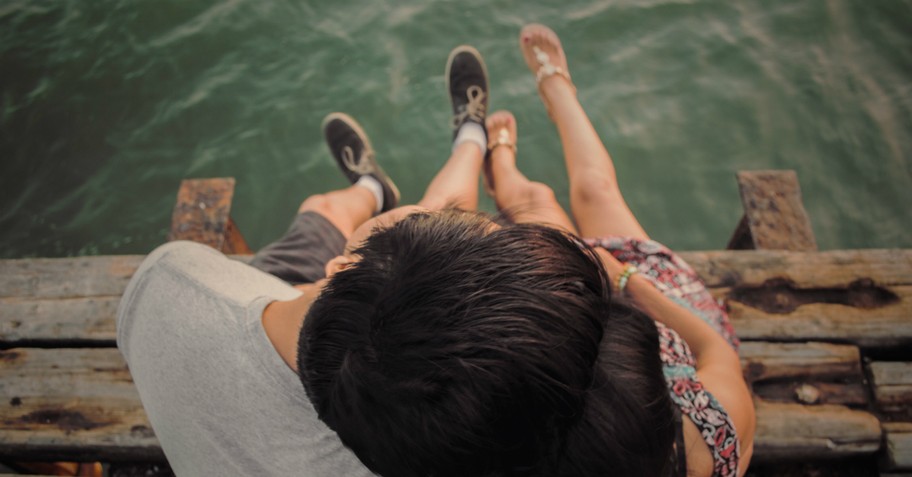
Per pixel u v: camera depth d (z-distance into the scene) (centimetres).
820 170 330
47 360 198
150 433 184
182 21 404
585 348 59
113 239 342
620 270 144
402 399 57
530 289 58
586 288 63
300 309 80
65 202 351
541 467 65
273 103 366
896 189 324
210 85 376
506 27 382
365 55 378
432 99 360
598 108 348
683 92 354
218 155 355
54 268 219
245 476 86
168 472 192
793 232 234
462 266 59
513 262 60
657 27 381
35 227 345
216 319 84
